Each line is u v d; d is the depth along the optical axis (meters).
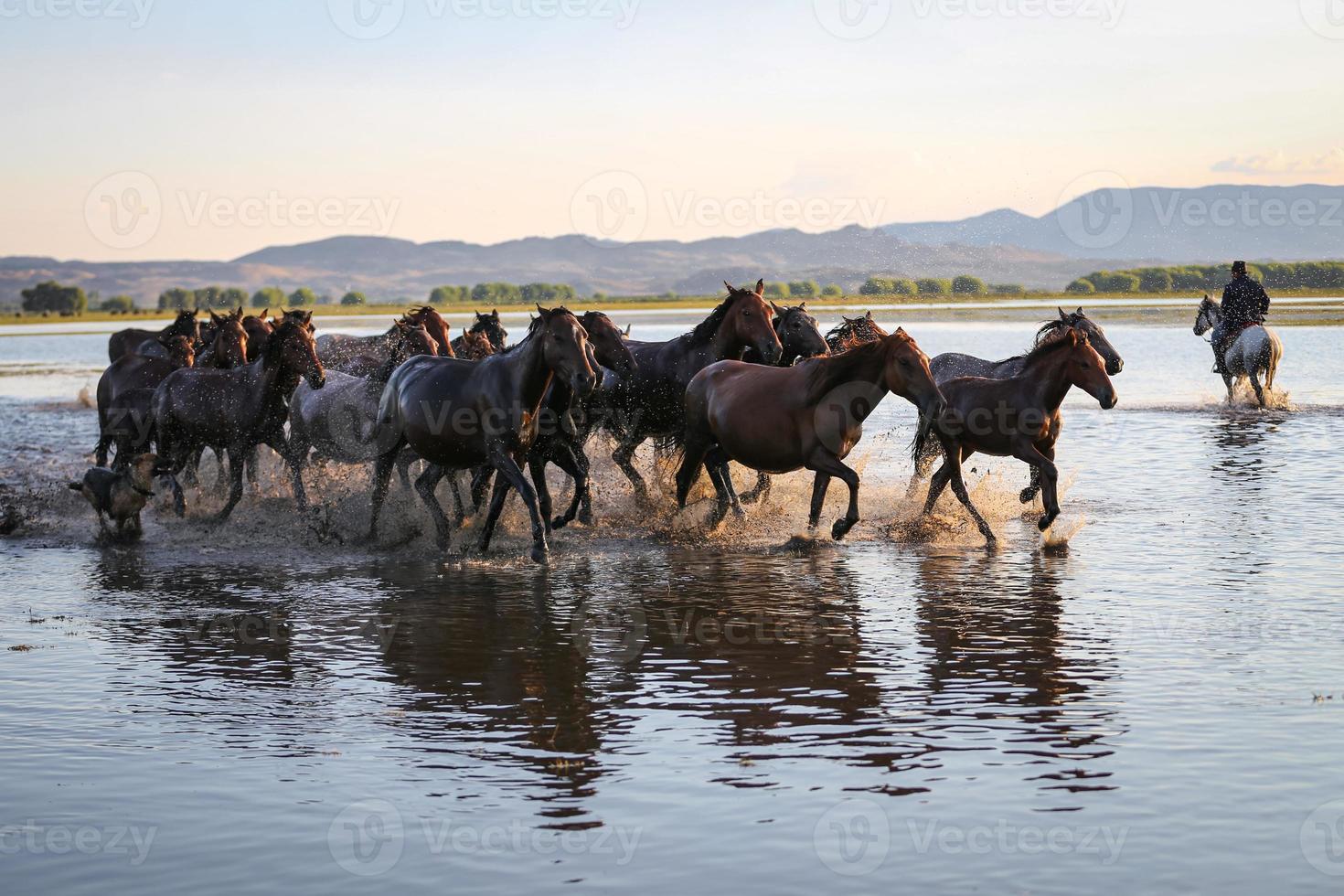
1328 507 14.82
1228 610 10.20
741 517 14.30
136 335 22.92
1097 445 21.17
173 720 7.93
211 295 198.62
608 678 8.66
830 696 8.19
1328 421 24.22
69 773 7.02
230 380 14.83
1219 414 25.97
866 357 12.62
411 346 15.53
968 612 10.34
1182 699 7.95
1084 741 7.24
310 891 5.55
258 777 6.92
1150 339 53.84
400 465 14.95
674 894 5.47
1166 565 11.99
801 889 5.50
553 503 15.62
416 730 7.68
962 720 7.66
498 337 18.39
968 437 13.44
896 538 13.74
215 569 12.70
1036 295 108.44
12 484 18.70
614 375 15.01
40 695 8.46
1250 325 27.50
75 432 27.17
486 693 8.38
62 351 70.88
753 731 7.52
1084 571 11.84
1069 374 13.09
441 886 5.57
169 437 15.33
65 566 12.91
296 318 14.41
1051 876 5.59
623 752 7.21
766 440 13.12
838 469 12.95
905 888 5.50
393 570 12.55
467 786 6.74
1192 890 5.46
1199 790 6.51
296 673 8.92
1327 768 6.78
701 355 14.88
